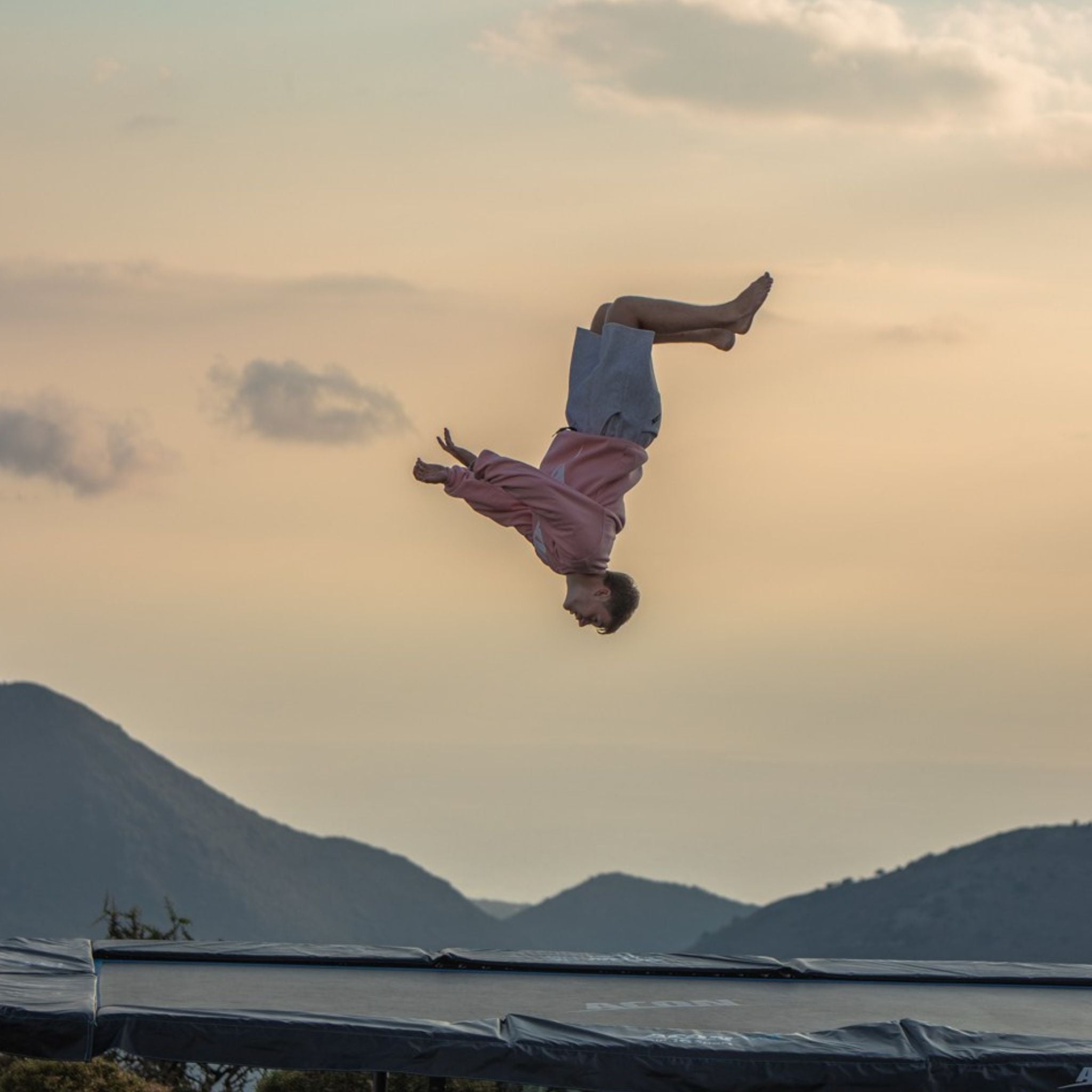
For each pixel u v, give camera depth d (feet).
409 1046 29.60
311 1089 53.36
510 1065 29.55
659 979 41.16
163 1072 59.67
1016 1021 36.81
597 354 34.12
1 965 36.27
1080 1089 29.63
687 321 33.73
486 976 40.34
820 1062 29.58
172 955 40.06
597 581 33.40
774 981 41.70
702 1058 29.58
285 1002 34.73
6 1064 53.06
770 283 33.86
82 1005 30.60
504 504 33.55
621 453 33.17
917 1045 30.19
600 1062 29.50
